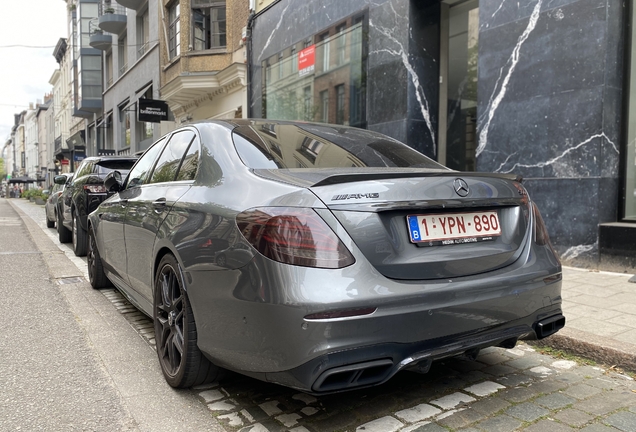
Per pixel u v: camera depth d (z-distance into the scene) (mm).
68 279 6039
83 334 3943
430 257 2293
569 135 5871
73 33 36719
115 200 4422
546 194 6125
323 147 3029
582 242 5820
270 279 2070
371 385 2133
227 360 2373
